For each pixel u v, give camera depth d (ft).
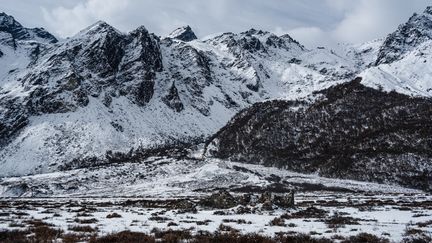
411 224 112.47
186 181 429.79
